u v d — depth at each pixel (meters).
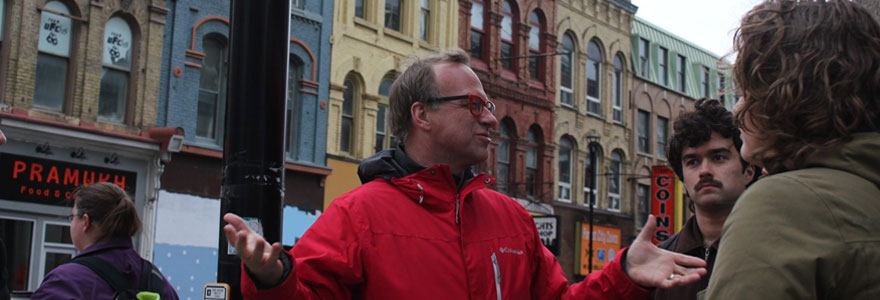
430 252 2.71
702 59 34.19
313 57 18.77
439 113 3.03
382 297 2.64
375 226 2.71
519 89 24.64
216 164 17.03
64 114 14.82
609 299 2.52
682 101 32.31
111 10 15.51
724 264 1.61
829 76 1.72
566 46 27.06
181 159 16.38
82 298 3.70
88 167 14.98
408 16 21.47
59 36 14.96
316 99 18.83
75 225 3.99
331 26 19.28
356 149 19.84
